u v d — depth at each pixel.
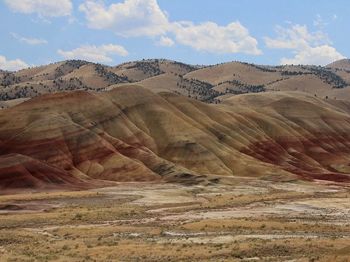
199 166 154.50
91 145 147.62
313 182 140.62
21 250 46.69
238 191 116.31
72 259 40.97
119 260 40.97
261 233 57.31
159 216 78.50
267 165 159.00
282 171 155.50
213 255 42.06
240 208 85.12
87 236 58.53
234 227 62.25
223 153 162.25
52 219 75.44
